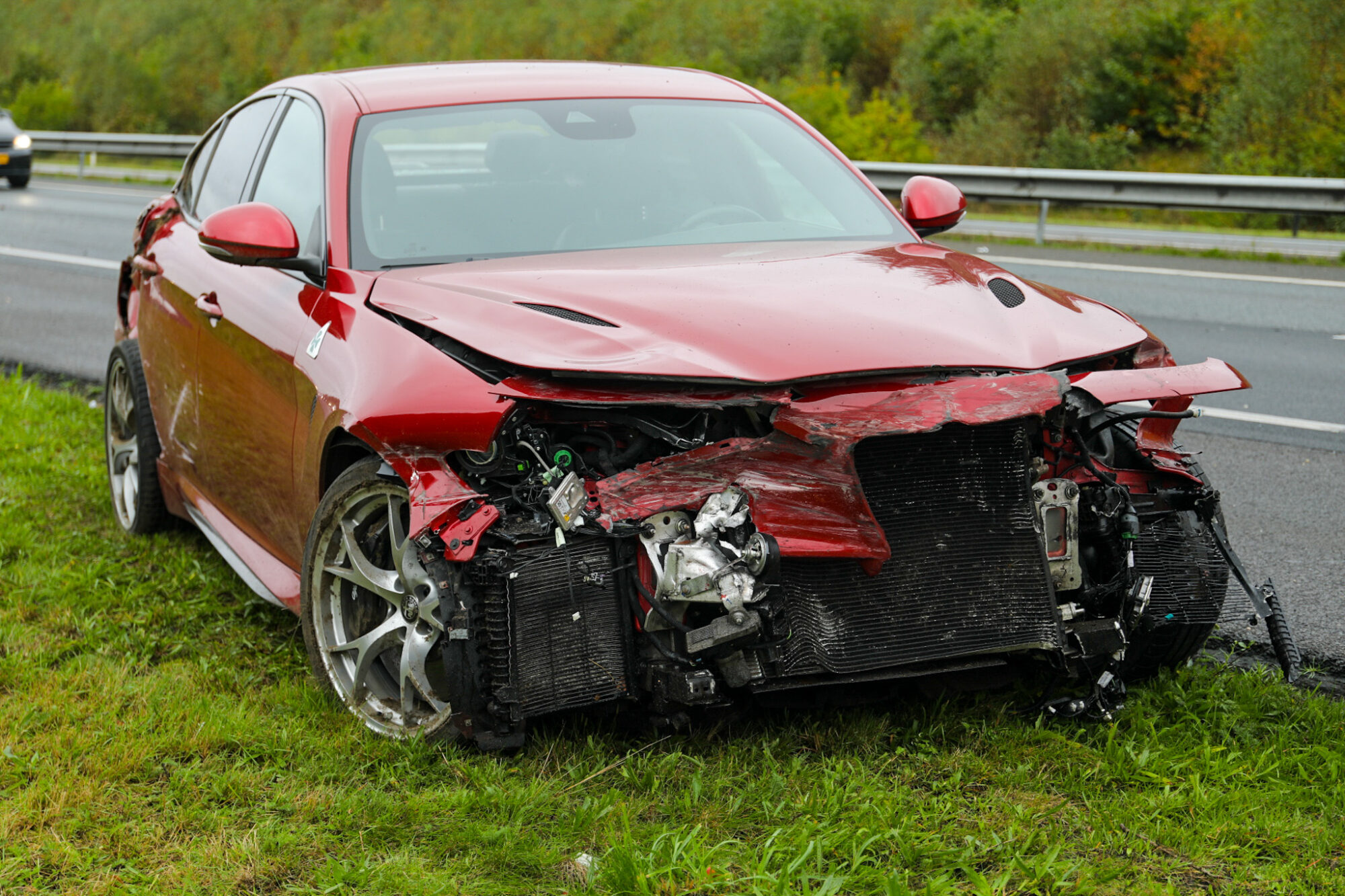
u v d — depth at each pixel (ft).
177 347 15.49
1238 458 20.49
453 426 9.75
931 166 48.42
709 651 9.60
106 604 14.53
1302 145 61.05
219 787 9.98
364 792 9.82
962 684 10.57
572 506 9.52
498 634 9.61
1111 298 34.58
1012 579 10.12
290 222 12.49
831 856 8.79
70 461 20.54
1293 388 25.08
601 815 9.26
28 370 28.25
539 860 8.79
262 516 13.57
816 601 9.73
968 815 9.37
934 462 10.01
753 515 9.46
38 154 106.01
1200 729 10.65
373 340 10.98
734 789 9.71
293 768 10.44
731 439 9.82
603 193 13.30
